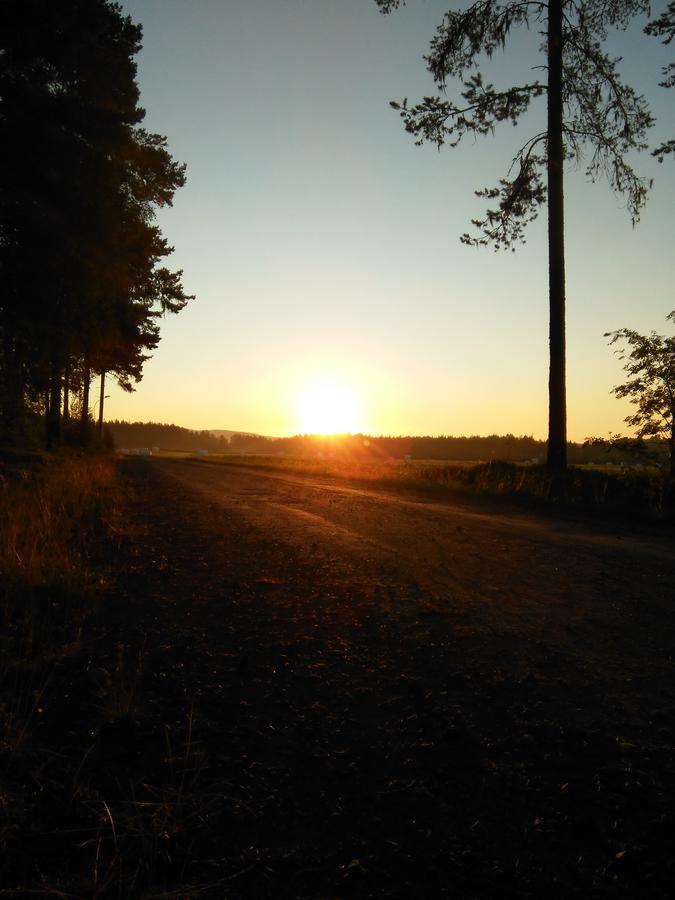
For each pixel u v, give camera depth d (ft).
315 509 41.93
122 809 8.43
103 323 69.67
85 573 20.26
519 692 12.41
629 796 8.95
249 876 7.32
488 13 56.95
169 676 12.92
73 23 51.80
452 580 21.39
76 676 12.75
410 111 59.26
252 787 9.08
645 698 12.22
